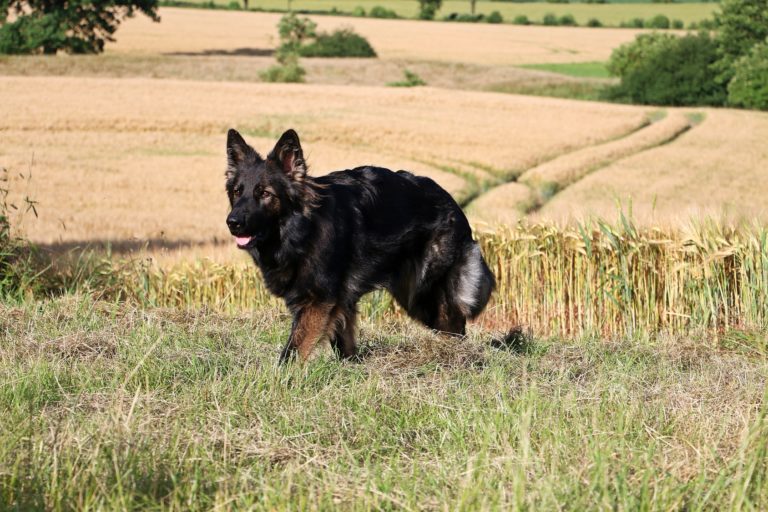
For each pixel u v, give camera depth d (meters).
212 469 4.14
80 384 5.45
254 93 48.94
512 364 6.46
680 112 51.66
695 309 9.55
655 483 3.79
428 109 46.94
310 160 31.61
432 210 7.10
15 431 4.45
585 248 10.27
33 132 35.03
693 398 5.48
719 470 4.03
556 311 10.83
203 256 12.33
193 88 49.38
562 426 4.79
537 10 126.19
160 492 3.86
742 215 10.26
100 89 46.44
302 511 3.61
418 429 4.91
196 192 26.75
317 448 4.52
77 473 3.85
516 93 66.94
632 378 5.99
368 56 78.00
